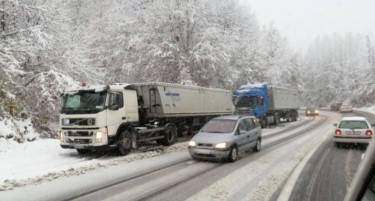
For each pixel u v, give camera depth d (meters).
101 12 34.88
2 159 12.59
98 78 25.61
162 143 17.80
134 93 15.65
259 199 7.72
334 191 8.41
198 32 30.16
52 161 12.66
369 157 1.64
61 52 22.28
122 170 11.18
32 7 20.48
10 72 17.77
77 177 10.07
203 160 13.22
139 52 29.16
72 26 27.25
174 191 8.45
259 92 30.42
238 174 10.52
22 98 19.58
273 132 25.86
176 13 28.59
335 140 16.62
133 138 15.15
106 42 31.61
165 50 29.08
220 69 30.48
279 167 11.64
